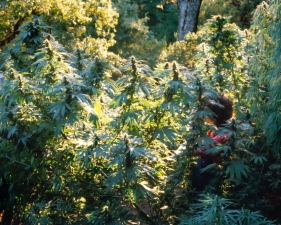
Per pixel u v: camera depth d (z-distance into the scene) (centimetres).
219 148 358
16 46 390
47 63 344
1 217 395
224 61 443
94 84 345
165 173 385
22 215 385
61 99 337
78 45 770
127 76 340
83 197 371
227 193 388
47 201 377
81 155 327
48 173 372
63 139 361
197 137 360
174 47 912
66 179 362
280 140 374
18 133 344
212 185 388
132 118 345
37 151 356
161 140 350
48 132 349
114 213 341
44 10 714
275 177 389
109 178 322
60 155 355
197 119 357
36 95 354
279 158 394
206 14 1291
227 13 1239
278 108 371
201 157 387
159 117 354
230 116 399
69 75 333
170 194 389
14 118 344
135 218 353
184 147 387
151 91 349
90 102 333
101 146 329
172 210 388
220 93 399
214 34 445
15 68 392
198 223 281
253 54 418
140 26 1240
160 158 375
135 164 325
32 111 346
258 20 390
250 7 1202
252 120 408
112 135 357
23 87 340
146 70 339
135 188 334
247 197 377
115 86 361
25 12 724
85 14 819
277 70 362
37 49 381
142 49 1128
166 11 1781
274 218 388
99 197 362
